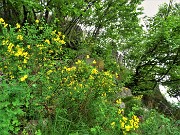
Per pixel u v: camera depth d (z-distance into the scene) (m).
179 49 14.90
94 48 12.49
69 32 13.79
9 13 11.75
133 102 8.66
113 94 5.62
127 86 15.73
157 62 15.94
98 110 4.86
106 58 11.73
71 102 4.92
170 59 15.73
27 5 9.55
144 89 16.59
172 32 14.29
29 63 4.86
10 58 4.55
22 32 5.55
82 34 15.18
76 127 4.64
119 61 16.19
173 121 6.46
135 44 15.31
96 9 13.93
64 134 4.43
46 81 4.67
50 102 4.89
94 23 15.00
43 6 10.50
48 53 5.45
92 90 4.98
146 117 6.54
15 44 5.12
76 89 4.89
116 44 15.63
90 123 4.79
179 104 7.92
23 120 4.37
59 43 5.43
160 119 6.21
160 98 16.27
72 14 12.05
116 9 14.56
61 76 4.98
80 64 5.22
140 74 16.30
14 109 3.90
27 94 4.00
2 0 11.20
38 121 4.43
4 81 3.89
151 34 14.61
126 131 4.42
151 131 5.18
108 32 14.92
